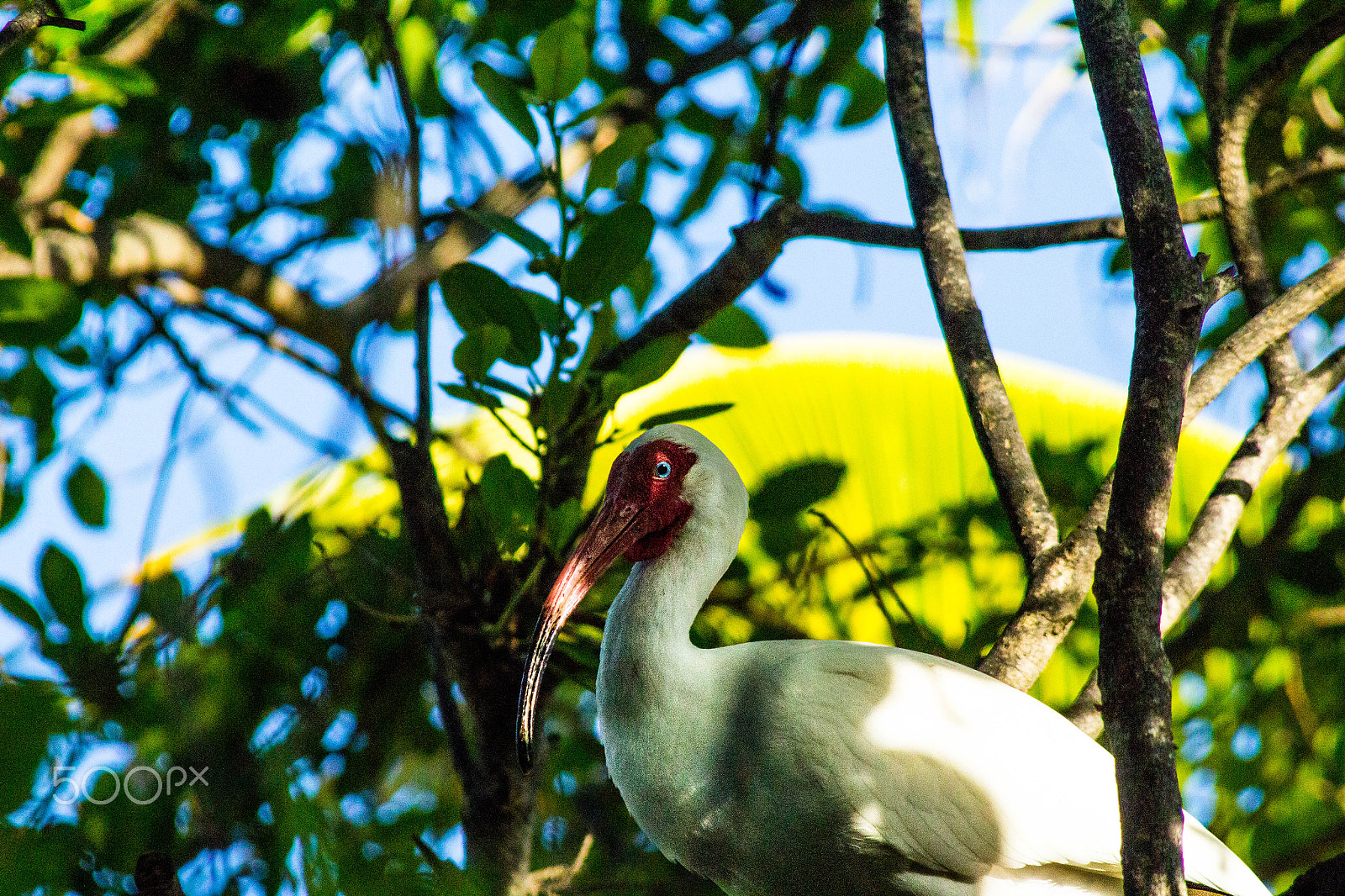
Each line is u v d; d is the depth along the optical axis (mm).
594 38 11562
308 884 6453
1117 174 5363
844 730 6801
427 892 6469
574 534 8461
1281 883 12023
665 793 6961
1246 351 7320
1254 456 7688
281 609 9781
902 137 8008
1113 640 4910
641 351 8258
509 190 10586
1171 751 4812
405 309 10633
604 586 9273
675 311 9031
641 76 11469
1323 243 11672
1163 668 4871
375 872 6508
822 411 13375
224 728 9219
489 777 8852
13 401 10914
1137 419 5043
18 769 8242
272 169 11305
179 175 11547
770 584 10172
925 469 13070
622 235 8445
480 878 6973
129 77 8820
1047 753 6922
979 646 9789
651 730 6961
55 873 8344
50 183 10367
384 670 10578
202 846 8539
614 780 7188
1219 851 6961
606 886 9172
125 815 8688
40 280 9258
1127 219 5301
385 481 11344
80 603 8852
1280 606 11164
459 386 8391
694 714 6922
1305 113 11359
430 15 10203
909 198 7949
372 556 8914
